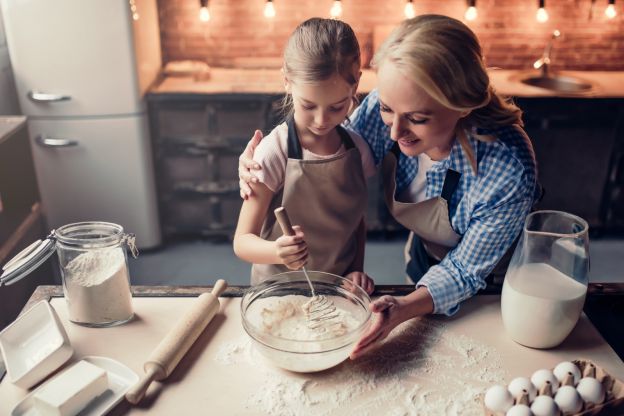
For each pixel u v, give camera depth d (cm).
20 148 227
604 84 340
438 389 104
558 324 108
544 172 329
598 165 328
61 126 302
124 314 119
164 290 131
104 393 101
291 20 364
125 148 311
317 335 107
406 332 118
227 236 352
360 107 143
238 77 343
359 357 111
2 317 193
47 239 113
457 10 363
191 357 111
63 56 289
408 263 168
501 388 94
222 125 317
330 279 120
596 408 93
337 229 140
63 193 317
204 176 330
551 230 115
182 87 320
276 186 134
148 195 324
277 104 312
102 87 297
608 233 358
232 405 100
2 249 203
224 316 123
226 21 362
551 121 316
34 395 96
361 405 100
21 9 279
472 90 103
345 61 111
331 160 132
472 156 118
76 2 280
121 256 118
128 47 292
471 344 115
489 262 123
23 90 295
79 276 115
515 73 362
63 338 107
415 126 107
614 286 131
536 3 359
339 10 359
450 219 133
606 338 122
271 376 106
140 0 309
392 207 146
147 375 102
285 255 114
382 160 146
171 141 321
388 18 362
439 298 120
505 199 118
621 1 357
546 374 97
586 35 367
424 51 99
